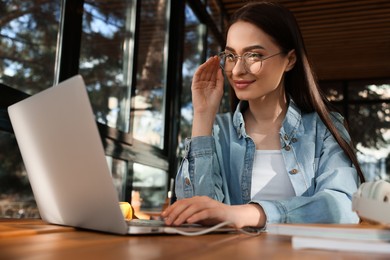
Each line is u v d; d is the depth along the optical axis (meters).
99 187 0.66
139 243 0.58
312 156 1.22
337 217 0.90
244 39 1.18
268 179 1.24
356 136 8.39
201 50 4.65
